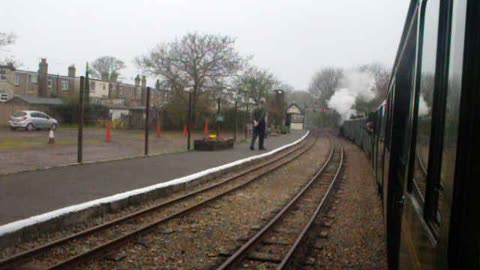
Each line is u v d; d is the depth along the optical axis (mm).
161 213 8930
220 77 39688
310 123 84812
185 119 30469
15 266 5453
